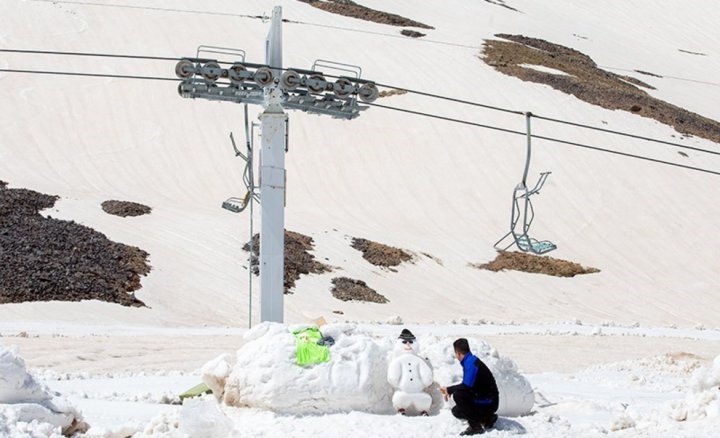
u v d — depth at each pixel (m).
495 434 13.51
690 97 102.44
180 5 92.56
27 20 84.44
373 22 100.94
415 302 49.03
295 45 89.44
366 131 74.69
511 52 97.31
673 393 22.12
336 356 15.04
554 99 84.31
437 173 70.44
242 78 24.61
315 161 70.81
